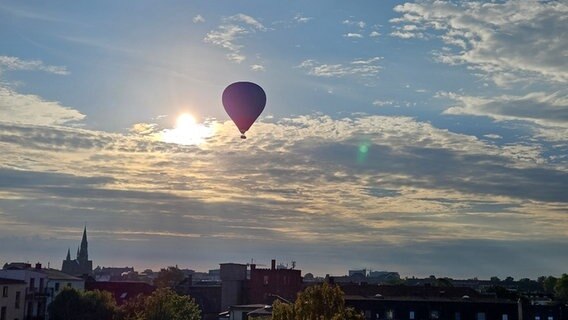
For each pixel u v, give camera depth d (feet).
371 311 290.56
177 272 514.68
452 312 290.56
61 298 281.54
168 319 249.55
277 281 371.97
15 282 289.53
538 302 339.16
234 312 291.79
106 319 280.10
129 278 608.19
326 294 143.64
